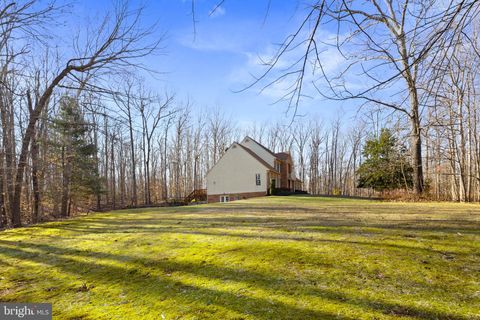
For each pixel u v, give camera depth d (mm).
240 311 2686
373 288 2932
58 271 4492
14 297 3564
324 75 3195
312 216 8109
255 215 8992
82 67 7781
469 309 2434
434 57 3084
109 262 4684
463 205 10555
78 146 20828
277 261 3912
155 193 38375
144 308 2965
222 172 28234
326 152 48281
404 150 15484
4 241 7070
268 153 30391
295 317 2486
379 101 4574
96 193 23188
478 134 14414
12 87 8039
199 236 5848
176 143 40750
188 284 3479
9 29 6500
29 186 16656
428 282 3008
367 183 24859
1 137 10883
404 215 7508
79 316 2936
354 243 4523
